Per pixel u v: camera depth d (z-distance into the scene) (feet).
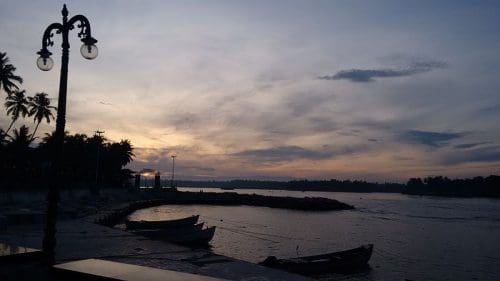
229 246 145.79
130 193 383.24
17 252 26.43
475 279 109.50
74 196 241.96
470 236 203.62
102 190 315.78
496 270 120.98
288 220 267.59
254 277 34.32
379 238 187.32
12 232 68.95
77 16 31.22
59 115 30.42
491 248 164.45
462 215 354.95
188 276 21.84
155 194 426.10
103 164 361.71
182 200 416.67
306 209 397.39
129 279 21.12
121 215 197.36
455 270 120.16
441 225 257.75
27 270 25.52
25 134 232.94
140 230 118.62
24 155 230.48
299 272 93.20
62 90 30.55
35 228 75.97
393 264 124.77
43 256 27.89
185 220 143.54
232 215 295.28
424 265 125.90
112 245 54.29
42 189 205.67
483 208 491.72
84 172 333.42
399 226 245.86
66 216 99.66
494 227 248.52
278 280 33.06
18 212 87.81
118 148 394.73
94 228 77.36
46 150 232.73
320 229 216.33
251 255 129.80
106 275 21.98
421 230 225.97
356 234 199.11
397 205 534.78
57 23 31.42
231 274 35.47
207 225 213.05
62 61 30.78
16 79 201.05
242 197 469.57
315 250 144.66
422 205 550.77
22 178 227.61
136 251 49.29
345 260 103.91
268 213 331.77
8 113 241.35
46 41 31.81
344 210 398.01
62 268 23.77
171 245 55.16
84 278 22.65
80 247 52.60
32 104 253.03
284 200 431.84
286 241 164.45
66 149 290.56
